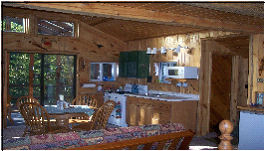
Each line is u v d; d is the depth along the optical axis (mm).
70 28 7539
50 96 7406
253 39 4984
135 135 2350
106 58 8047
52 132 4324
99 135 2238
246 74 6531
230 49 6434
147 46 7523
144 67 7367
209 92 6223
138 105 6648
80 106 5270
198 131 6117
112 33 7863
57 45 7312
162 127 2545
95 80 7922
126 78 8141
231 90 6789
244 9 3600
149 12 3561
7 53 6773
